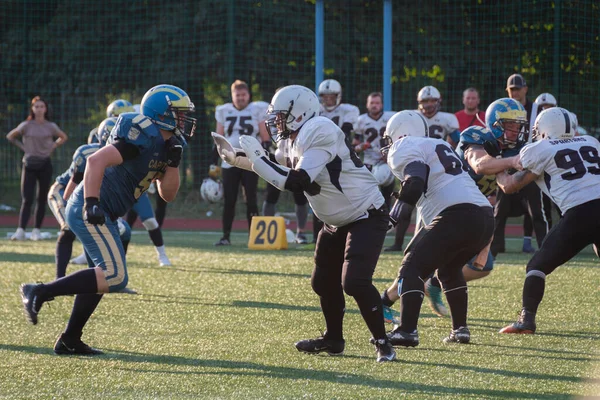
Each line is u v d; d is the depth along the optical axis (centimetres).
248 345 1505
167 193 1447
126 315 1803
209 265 2644
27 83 5588
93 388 1205
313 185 1347
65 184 2042
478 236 1470
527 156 1588
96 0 5494
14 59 5600
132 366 1344
